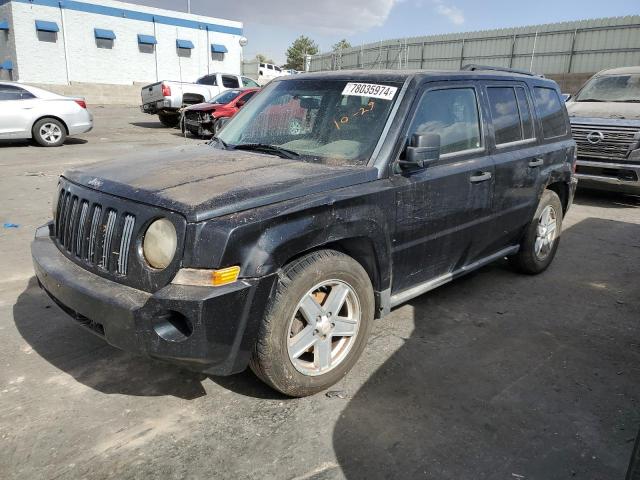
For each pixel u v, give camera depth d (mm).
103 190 2938
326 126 3670
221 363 2668
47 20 31438
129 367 3406
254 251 2639
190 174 3068
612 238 6883
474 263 4438
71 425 2828
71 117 13328
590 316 4426
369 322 3340
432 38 31469
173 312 2549
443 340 3898
